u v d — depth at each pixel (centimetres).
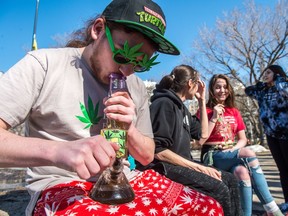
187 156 250
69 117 132
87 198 115
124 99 118
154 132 231
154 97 249
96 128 137
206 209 133
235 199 246
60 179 130
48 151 102
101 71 135
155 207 119
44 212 111
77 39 165
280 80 397
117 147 107
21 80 123
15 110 119
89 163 97
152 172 151
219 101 353
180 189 140
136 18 124
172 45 130
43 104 129
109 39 126
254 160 303
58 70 133
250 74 2339
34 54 133
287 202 366
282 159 405
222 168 314
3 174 519
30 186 130
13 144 105
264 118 417
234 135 344
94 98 138
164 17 135
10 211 342
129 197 116
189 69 274
